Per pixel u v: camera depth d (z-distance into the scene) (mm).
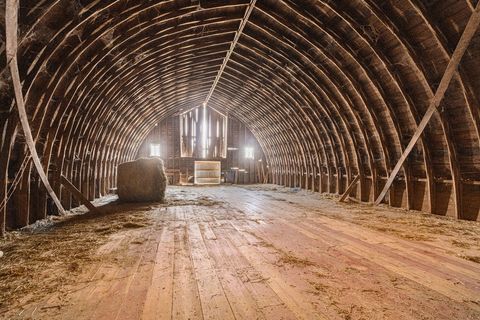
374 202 9781
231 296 2686
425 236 5184
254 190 15898
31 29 4090
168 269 3410
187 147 21234
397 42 6699
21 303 2549
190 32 8688
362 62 7875
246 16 8133
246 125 21812
